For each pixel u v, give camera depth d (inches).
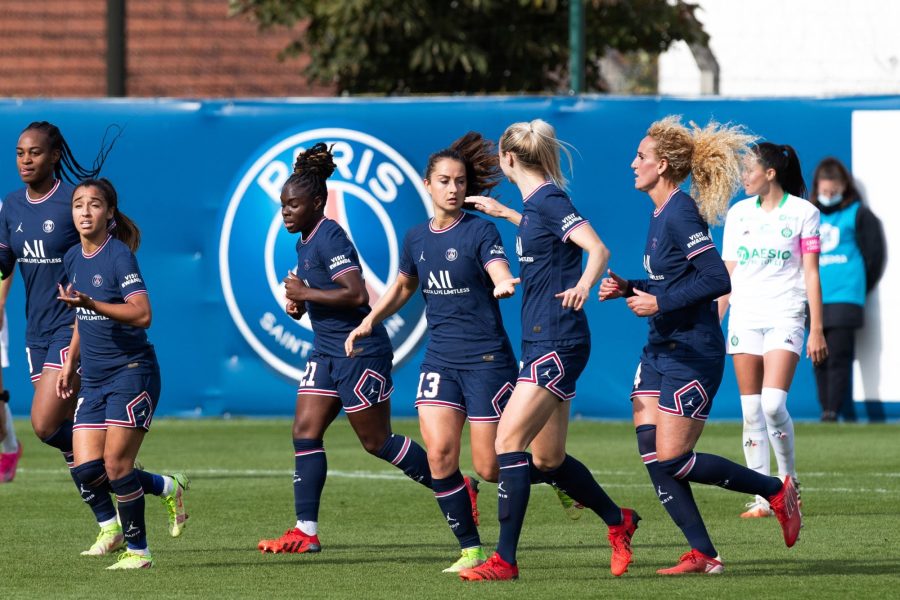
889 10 2512.3
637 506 1235.2
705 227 874.8
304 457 1019.3
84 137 1934.1
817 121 1820.9
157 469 1508.4
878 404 1823.3
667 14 2480.3
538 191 888.9
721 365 894.4
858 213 1792.6
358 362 1005.2
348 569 936.3
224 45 3334.2
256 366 1913.1
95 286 944.3
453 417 924.0
